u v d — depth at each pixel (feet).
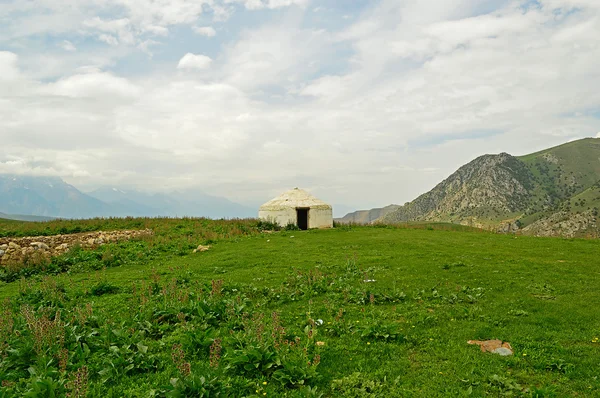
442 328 32.32
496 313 35.70
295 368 23.40
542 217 535.60
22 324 31.53
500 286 45.29
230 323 32.81
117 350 26.05
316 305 39.63
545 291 43.09
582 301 38.88
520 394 21.75
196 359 26.21
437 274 52.44
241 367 24.38
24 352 25.73
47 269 66.44
